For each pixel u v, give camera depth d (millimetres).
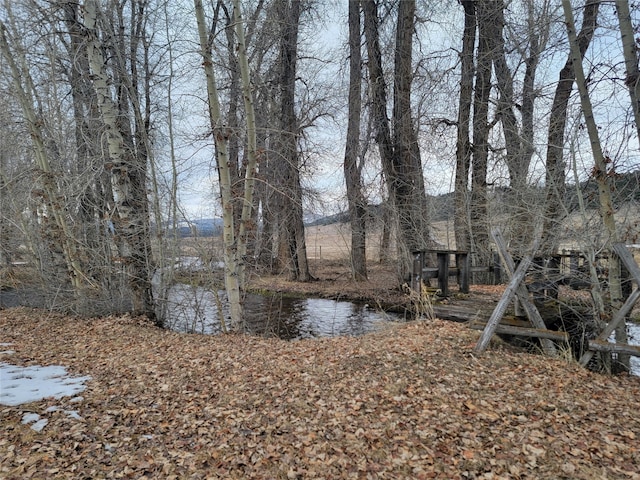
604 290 7285
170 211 10094
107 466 3652
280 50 17844
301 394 5145
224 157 8227
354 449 3955
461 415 4535
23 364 6293
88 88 11555
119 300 10438
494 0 11594
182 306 9984
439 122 15695
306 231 20828
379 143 16719
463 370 5793
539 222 8156
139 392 5219
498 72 13570
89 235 10828
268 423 4457
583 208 6645
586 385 5379
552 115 9055
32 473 3479
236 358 6566
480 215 14172
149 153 9523
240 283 9203
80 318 9828
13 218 11945
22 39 10414
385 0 16875
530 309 6691
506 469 3604
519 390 5145
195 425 4398
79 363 6383
